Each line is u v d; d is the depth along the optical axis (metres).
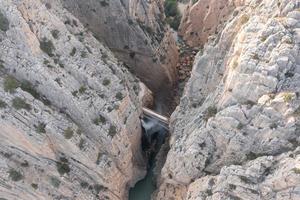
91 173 49.66
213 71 50.38
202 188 44.84
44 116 46.03
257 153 42.19
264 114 40.34
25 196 47.31
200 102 53.22
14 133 45.44
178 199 50.91
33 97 46.03
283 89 40.16
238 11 51.12
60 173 48.31
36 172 47.81
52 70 46.94
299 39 39.72
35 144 46.12
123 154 52.56
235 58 43.47
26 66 46.09
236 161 43.78
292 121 38.97
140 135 58.62
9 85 45.00
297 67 39.72
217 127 44.22
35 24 46.19
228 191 42.03
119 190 54.38
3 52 45.91
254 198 40.41
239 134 42.41
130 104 53.88
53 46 47.88
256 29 42.38
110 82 51.50
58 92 47.19
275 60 39.72
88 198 50.19
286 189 38.59
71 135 46.88
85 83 49.88
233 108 42.28
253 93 41.22
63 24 49.62
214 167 46.28
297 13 40.28
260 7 44.56
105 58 54.47
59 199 48.59
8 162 46.59
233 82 42.59
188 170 48.03
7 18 44.59
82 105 48.25
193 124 49.53
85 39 53.66
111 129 49.91
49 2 50.59
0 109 44.41
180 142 50.06
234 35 47.00
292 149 39.84
